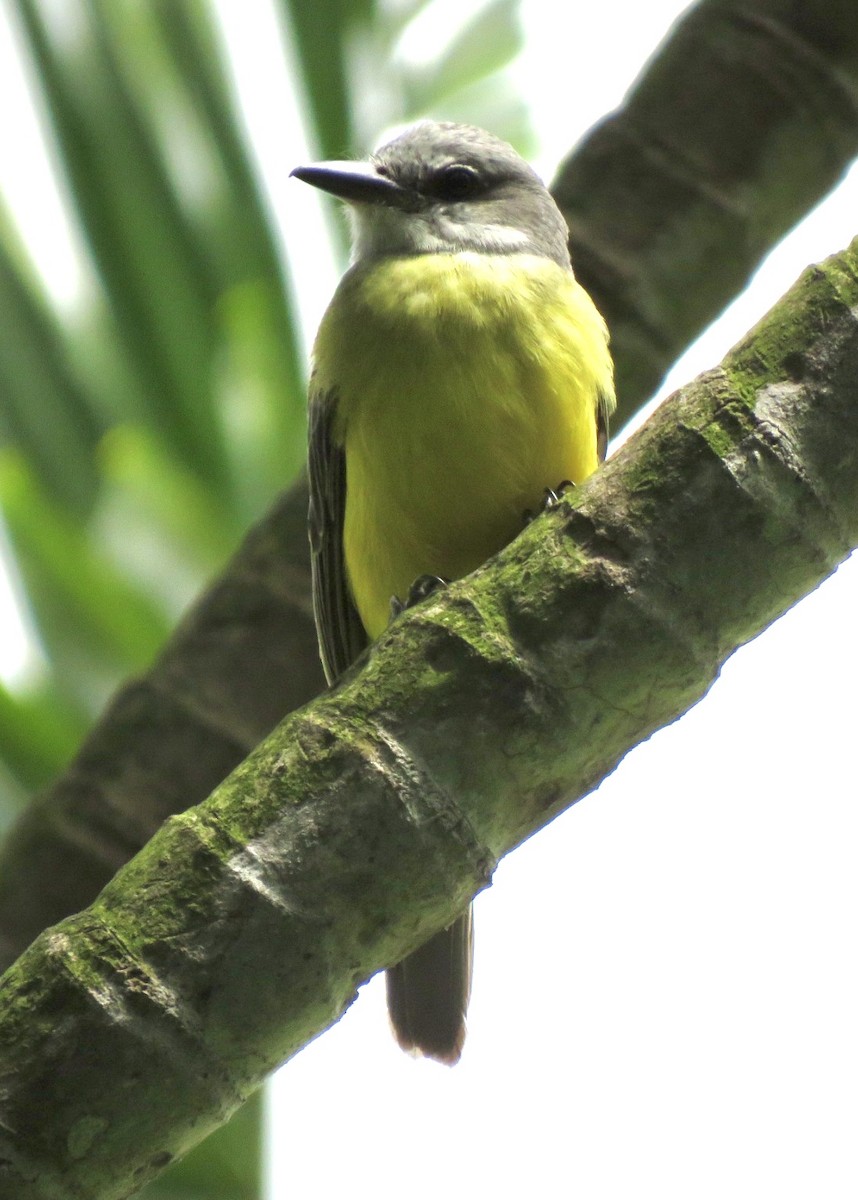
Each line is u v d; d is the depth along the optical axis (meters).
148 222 9.70
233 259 9.73
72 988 4.98
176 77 9.93
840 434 5.34
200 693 8.35
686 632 5.36
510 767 5.32
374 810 5.18
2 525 8.91
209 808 5.22
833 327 5.38
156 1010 4.99
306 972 5.13
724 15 9.08
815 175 9.14
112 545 9.19
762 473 5.31
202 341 9.61
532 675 5.29
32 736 8.81
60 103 9.75
